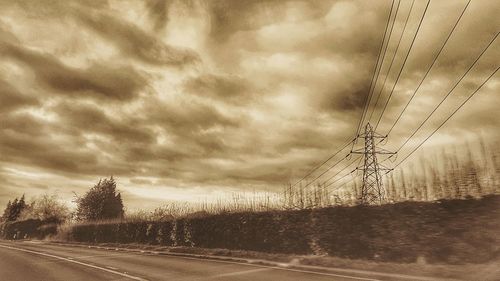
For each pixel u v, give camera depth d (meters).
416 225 14.88
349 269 12.98
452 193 14.58
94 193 62.88
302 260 15.80
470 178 14.13
